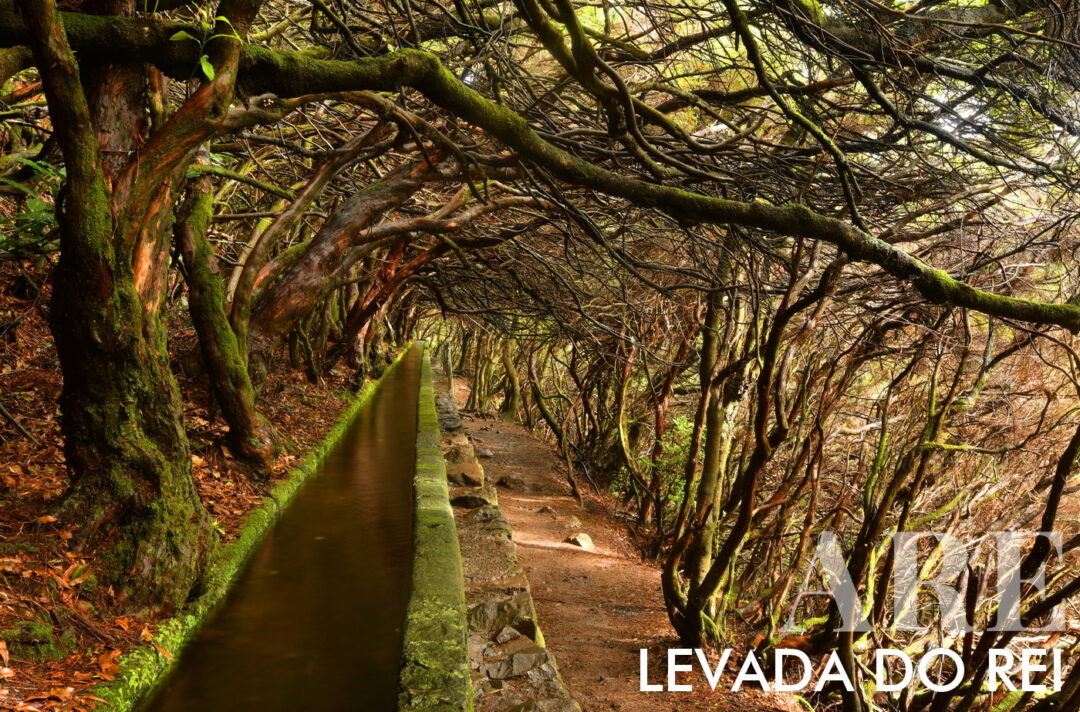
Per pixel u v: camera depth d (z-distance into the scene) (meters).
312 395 11.59
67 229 3.68
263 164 9.81
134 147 4.45
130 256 3.90
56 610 3.38
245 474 6.46
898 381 5.52
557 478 13.09
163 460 3.97
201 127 3.94
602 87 4.55
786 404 6.02
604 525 10.70
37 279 7.68
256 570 4.88
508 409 20.16
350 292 15.11
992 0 5.53
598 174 4.48
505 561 6.12
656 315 10.11
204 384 7.55
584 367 18.33
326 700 3.37
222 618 4.12
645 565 8.80
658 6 6.01
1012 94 5.10
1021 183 5.85
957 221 5.75
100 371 3.86
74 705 2.88
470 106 4.27
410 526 6.12
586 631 6.27
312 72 4.06
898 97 5.46
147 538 3.84
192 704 3.28
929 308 5.82
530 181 5.73
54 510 3.85
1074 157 5.46
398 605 4.41
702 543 5.81
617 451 13.51
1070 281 6.32
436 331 47.34
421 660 3.51
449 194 11.32
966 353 5.04
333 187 10.09
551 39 4.36
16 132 7.46
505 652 4.60
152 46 3.78
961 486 6.25
